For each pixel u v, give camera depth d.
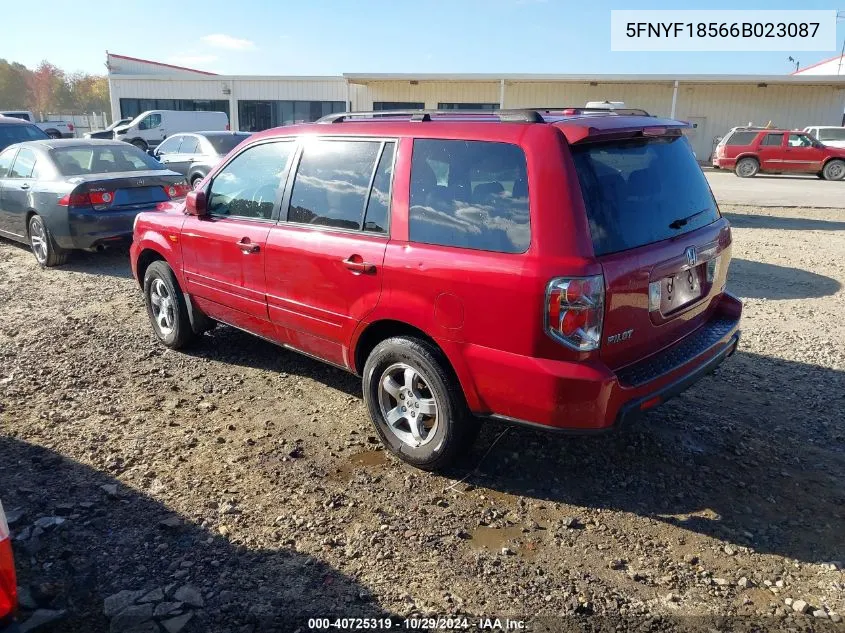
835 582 3.06
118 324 6.61
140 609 2.85
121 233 8.77
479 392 3.51
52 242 8.89
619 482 3.84
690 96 35.22
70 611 2.84
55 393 5.02
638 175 3.62
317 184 4.38
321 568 3.13
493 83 35.75
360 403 4.88
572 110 4.14
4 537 2.24
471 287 3.39
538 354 3.25
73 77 97.81
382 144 4.02
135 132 29.25
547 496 3.71
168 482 3.83
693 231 3.85
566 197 3.21
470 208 3.52
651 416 4.60
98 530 3.37
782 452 4.16
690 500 3.68
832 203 17.22
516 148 3.38
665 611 2.89
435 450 3.79
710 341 3.93
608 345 3.28
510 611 2.88
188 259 5.38
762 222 13.86
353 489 3.78
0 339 6.20
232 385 5.19
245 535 3.36
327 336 4.33
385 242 3.85
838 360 5.66
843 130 28.75
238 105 37.28
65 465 3.99
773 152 26.02
